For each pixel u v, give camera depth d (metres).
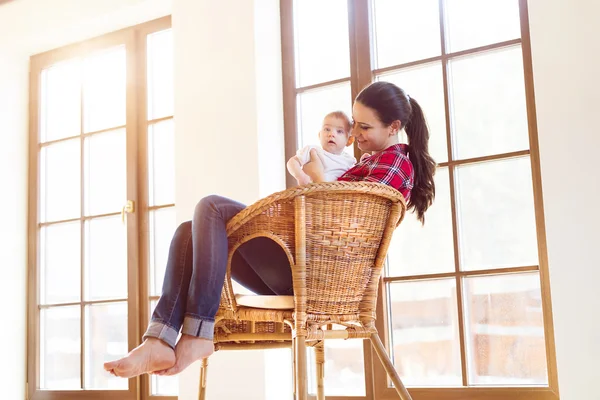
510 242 2.83
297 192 1.83
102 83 4.25
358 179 2.05
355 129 2.16
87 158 4.26
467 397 2.81
